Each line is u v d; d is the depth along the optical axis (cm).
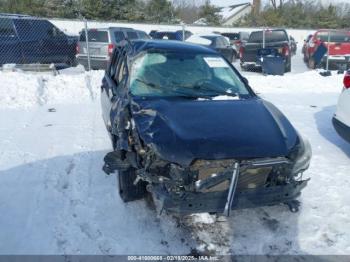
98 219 404
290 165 355
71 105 918
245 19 4553
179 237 377
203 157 333
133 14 3444
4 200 441
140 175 361
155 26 2736
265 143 353
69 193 461
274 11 4638
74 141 647
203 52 518
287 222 406
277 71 1417
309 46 1814
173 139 347
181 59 494
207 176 341
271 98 1052
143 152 367
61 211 419
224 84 473
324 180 509
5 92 930
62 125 744
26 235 374
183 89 453
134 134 388
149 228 390
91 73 1136
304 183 370
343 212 428
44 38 1375
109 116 510
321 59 1652
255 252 358
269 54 1531
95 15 3259
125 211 419
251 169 342
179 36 1816
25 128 723
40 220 401
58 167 536
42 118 796
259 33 1670
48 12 3244
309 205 442
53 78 1061
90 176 507
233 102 426
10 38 1271
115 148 479
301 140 390
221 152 336
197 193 333
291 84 1220
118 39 1415
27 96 927
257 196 348
